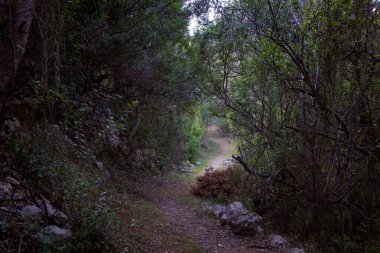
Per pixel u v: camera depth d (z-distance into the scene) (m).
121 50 8.41
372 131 6.57
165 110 14.90
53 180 4.34
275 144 8.88
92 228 4.28
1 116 3.82
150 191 11.52
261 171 9.66
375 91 6.43
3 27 3.95
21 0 3.64
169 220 8.14
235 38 8.92
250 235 7.86
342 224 6.91
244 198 10.06
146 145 15.29
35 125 4.54
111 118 7.04
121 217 6.66
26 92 4.12
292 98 8.27
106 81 12.11
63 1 4.67
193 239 7.01
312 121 7.48
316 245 7.41
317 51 6.18
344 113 6.50
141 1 7.38
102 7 6.84
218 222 8.73
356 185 6.96
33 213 3.64
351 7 5.71
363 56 5.92
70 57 6.37
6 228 2.88
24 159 3.61
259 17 7.43
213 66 10.37
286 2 7.13
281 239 7.55
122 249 4.95
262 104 9.30
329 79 6.27
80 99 6.91
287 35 6.67
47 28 4.07
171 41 10.28
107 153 11.26
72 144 5.71
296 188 8.24
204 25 9.16
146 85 10.48
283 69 7.31
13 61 3.51
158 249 5.70
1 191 3.47
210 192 12.07
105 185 8.03
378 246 6.82
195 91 11.70
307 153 7.48
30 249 2.98
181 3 9.41
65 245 3.39
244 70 9.67
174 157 19.19
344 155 6.66
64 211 4.34
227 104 9.64
